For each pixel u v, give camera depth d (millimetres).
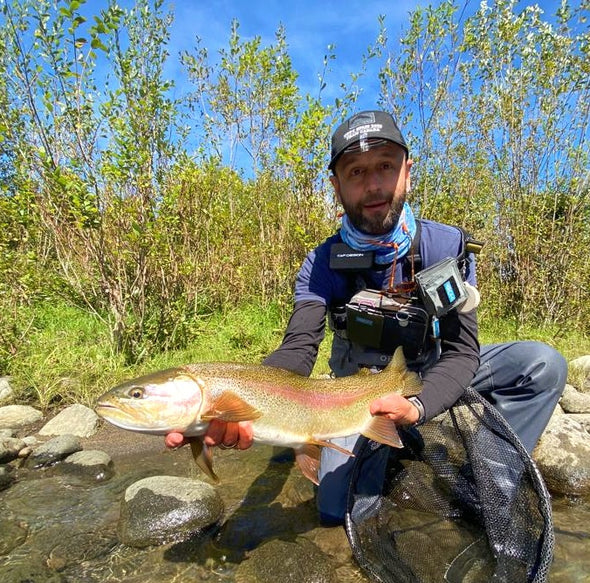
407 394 983
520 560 825
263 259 2734
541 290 2791
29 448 1461
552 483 1217
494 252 2896
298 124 2490
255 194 2930
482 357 1191
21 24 1944
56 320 2477
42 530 1062
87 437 1581
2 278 2160
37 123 1993
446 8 2594
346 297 1118
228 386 825
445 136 2814
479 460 942
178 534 1028
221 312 2688
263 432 849
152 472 1329
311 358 1053
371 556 902
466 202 2816
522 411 1127
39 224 2449
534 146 2766
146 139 2074
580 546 968
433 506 993
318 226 2451
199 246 2562
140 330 2164
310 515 1107
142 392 771
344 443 1122
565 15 2615
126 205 2068
